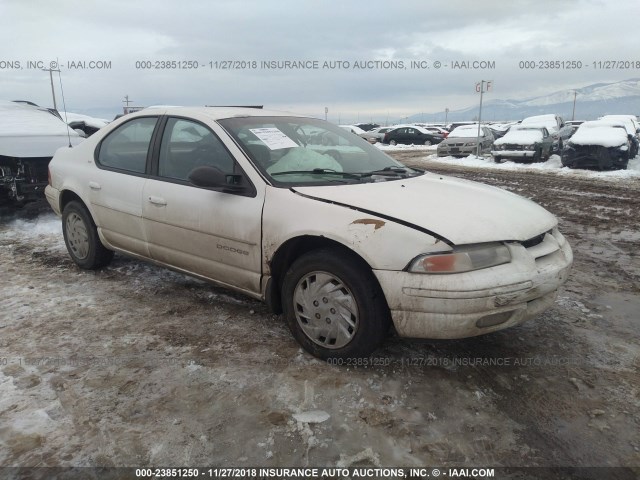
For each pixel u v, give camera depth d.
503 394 2.70
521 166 16.55
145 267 4.76
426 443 2.31
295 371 2.90
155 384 2.76
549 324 3.57
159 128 3.87
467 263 2.59
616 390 2.74
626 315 3.73
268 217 3.07
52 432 2.35
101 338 3.30
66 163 4.64
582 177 13.15
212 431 2.37
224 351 3.13
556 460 2.21
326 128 4.10
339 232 2.77
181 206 3.53
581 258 5.29
